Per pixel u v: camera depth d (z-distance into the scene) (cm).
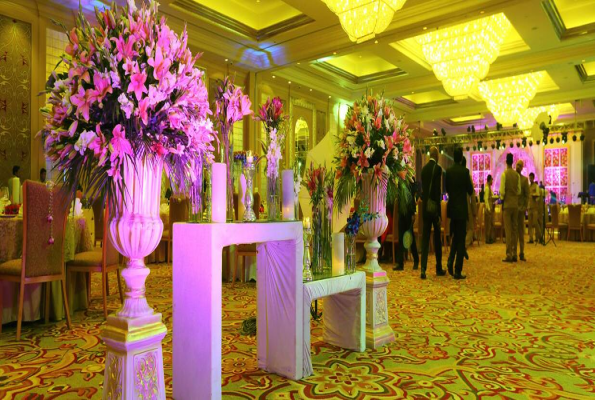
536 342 292
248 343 291
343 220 307
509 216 722
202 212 214
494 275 580
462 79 915
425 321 346
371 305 286
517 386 218
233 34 874
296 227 231
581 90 1247
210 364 190
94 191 168
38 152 681
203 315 193
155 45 166
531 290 475
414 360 258
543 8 743
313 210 282
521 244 737
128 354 164
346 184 301
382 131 305
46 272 310
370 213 285
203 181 215
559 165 1798
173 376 205
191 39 846
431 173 543
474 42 853
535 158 1855
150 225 170
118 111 158
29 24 673
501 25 838
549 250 938
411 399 203
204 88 185
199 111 183
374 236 302
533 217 1070
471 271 617
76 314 374
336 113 1342
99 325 336
